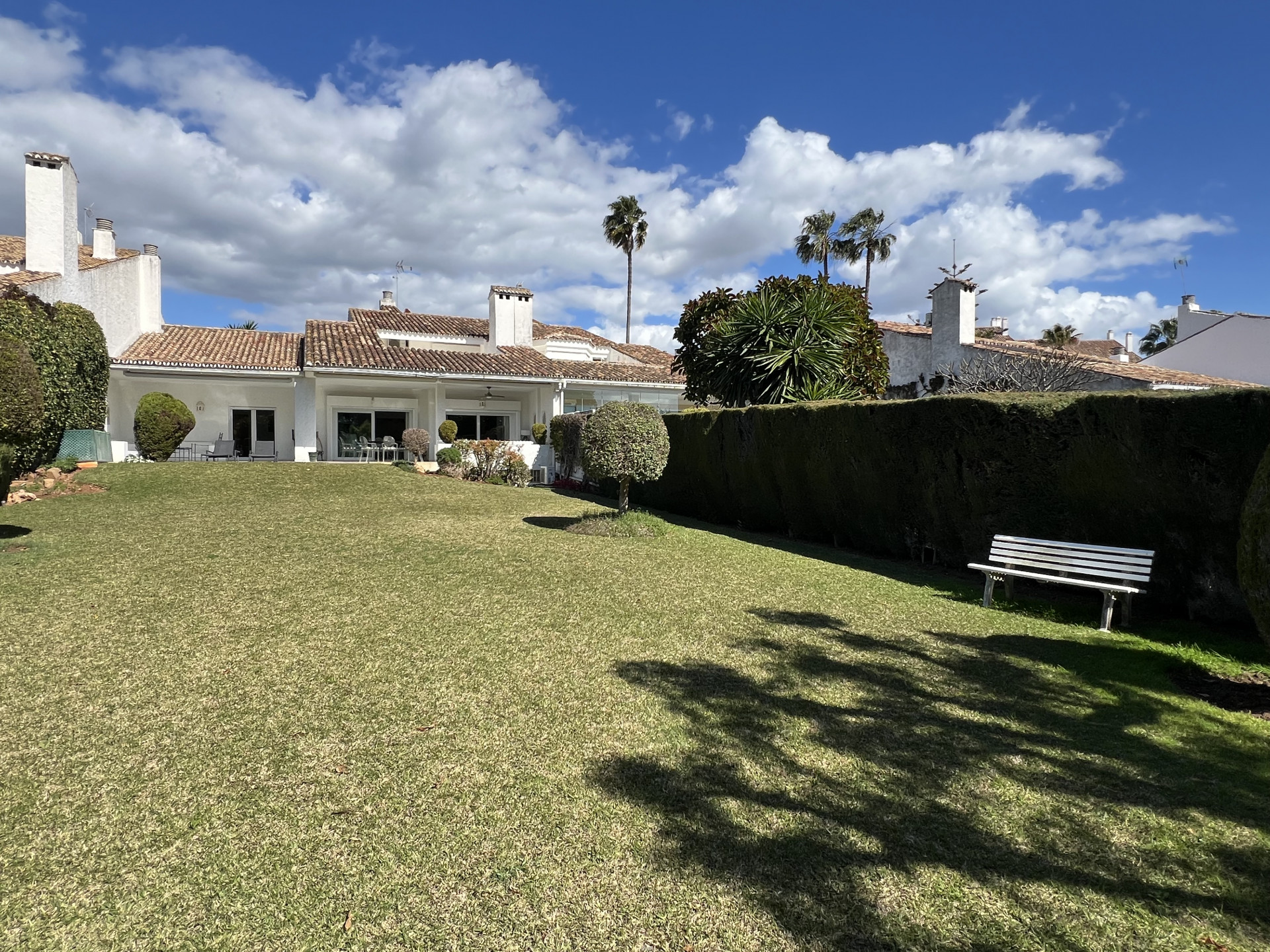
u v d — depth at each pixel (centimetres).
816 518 1188
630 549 1009
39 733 381
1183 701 459
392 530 1098
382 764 354
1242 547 468
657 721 413
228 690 445
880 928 246
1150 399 667
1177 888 269
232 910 250
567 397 2575
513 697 445
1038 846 295
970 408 870
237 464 1822
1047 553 716
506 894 261
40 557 811
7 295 1334
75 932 238
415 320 3136
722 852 287
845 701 452
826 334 1568
